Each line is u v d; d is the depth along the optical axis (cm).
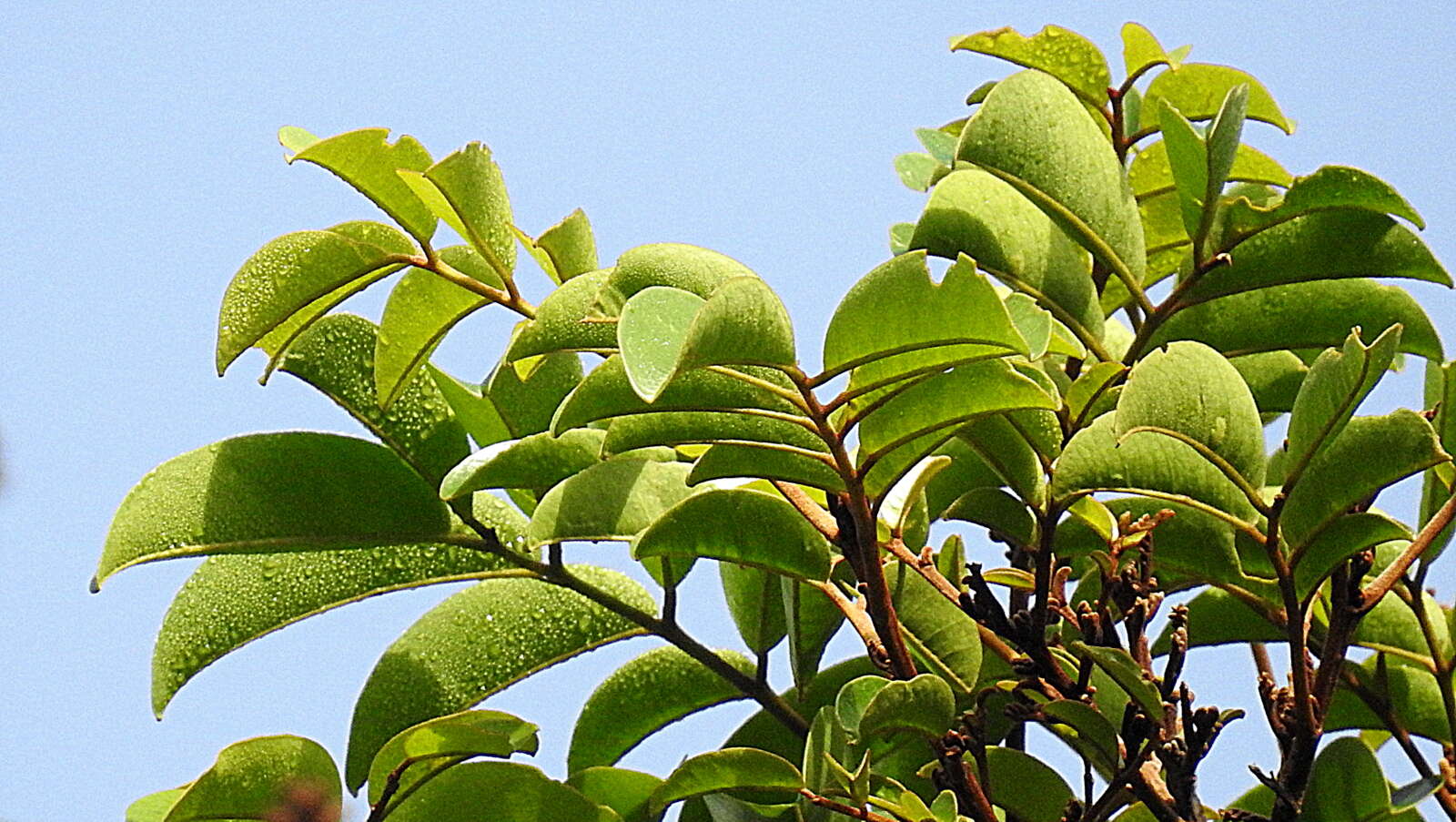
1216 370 175
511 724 180
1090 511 180
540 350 175
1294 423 176
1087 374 180
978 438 179
